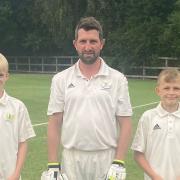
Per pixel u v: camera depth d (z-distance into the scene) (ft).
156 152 5.19
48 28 44.34
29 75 37.65
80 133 5.05
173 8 37.91
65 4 41.55
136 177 7.95
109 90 5.11
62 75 5.23
